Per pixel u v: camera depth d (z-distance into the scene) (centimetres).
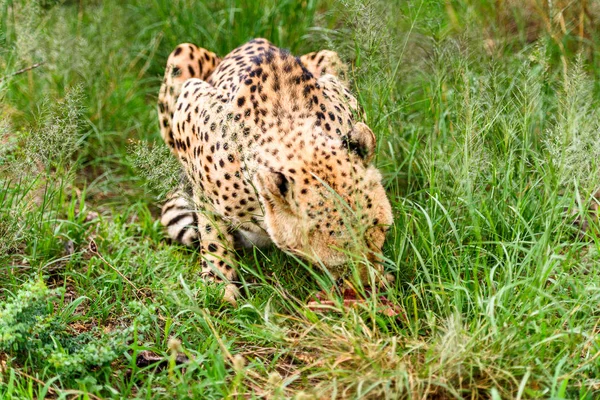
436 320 614
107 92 985
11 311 545
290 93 673
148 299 666
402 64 869
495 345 535
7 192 730
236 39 1024
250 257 749
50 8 1036
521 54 892
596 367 545
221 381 523
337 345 553
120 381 562
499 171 733
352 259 584
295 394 525
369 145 639
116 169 929
